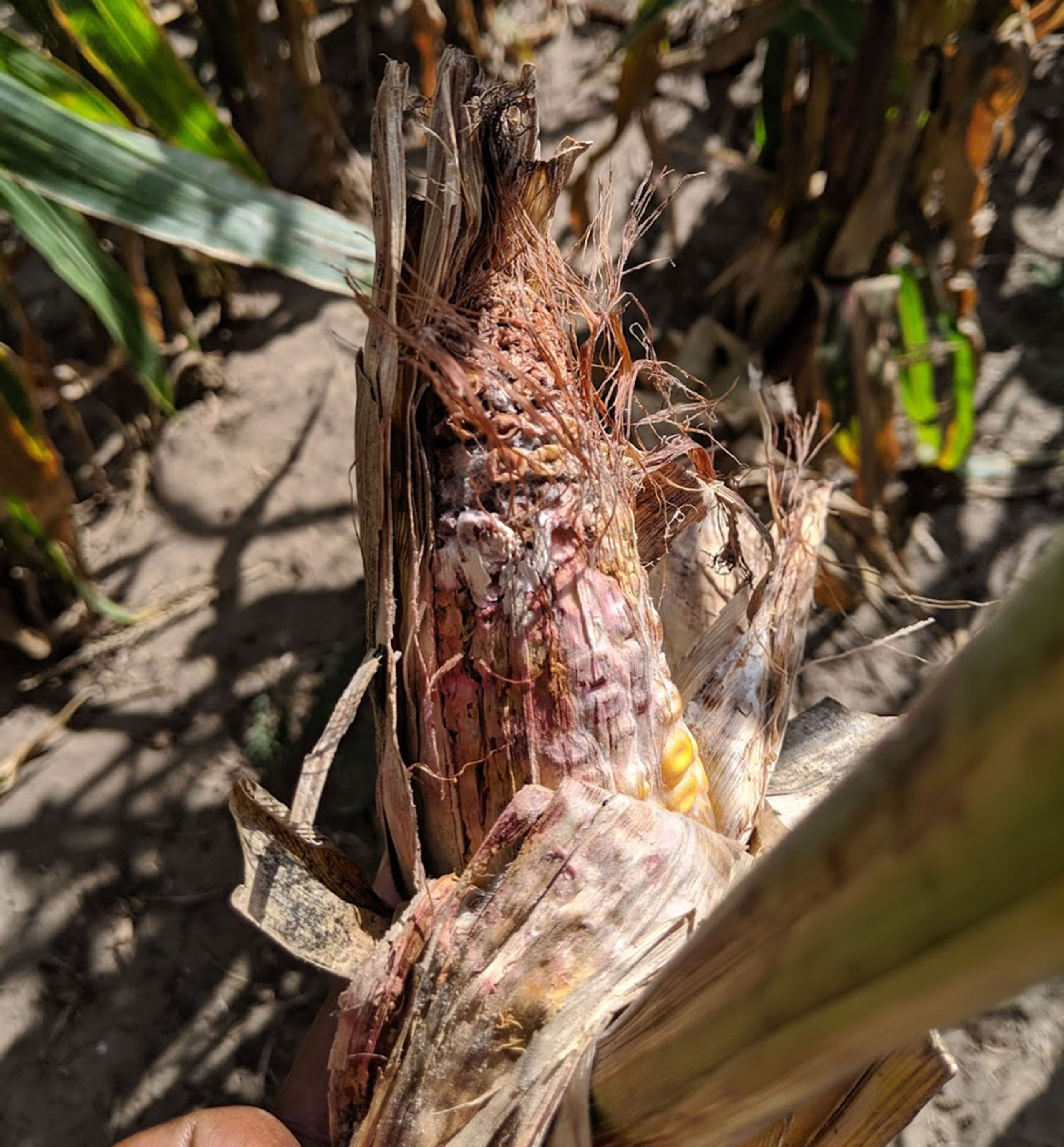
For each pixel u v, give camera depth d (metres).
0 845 0.38
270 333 0.51
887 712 0.40
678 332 0.49
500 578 0.19
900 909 0.06
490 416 0.19
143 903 0.37
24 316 0.39
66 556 0.40
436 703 0.20
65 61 0.34
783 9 0.38
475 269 0.20
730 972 0.08
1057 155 0.55
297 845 0.20
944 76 0.39
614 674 0.19
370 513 0.21
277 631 0.43
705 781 0.21
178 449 0.48
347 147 0.53
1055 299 0.50
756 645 0.23
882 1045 0.07
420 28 0.48
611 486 0.21
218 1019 0.35
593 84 0.58
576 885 0.17
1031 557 0.43
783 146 0.44
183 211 0.27
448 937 0.17
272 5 0.60
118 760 0.40
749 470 0.29
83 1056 0.34
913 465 0.46
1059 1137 0.31
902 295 0.43
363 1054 0.18
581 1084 0.13
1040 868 0.05
